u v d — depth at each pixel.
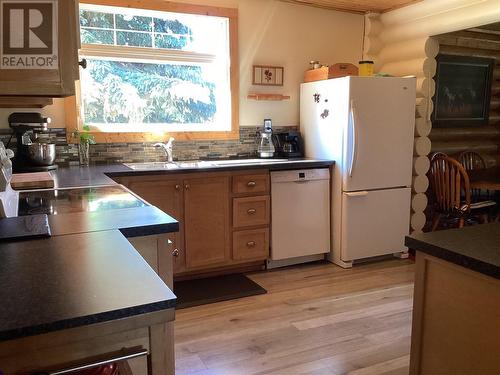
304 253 3.69
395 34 4.17
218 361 2.22
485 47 4.57
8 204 1.59
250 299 3.02
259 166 3.38
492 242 1.29
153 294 0.83
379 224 3.76
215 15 3.68
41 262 1.03
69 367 0.76
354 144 3.49
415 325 1.44
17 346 0.72
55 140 3.30
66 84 1.29
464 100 4.56
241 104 3.93
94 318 0.75
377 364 2.19
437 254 1.26
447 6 3.57
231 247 3.41
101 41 3.43
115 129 3.53
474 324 1.23
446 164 3.83
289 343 2.40
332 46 4.28
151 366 0.84
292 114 4.18
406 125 3.75
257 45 3.92
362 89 3.50
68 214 1.62
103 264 1.01
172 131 3.66
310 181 3.63
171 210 3.15
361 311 2.81
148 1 3.41
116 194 2.07
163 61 3.64
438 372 1.37
